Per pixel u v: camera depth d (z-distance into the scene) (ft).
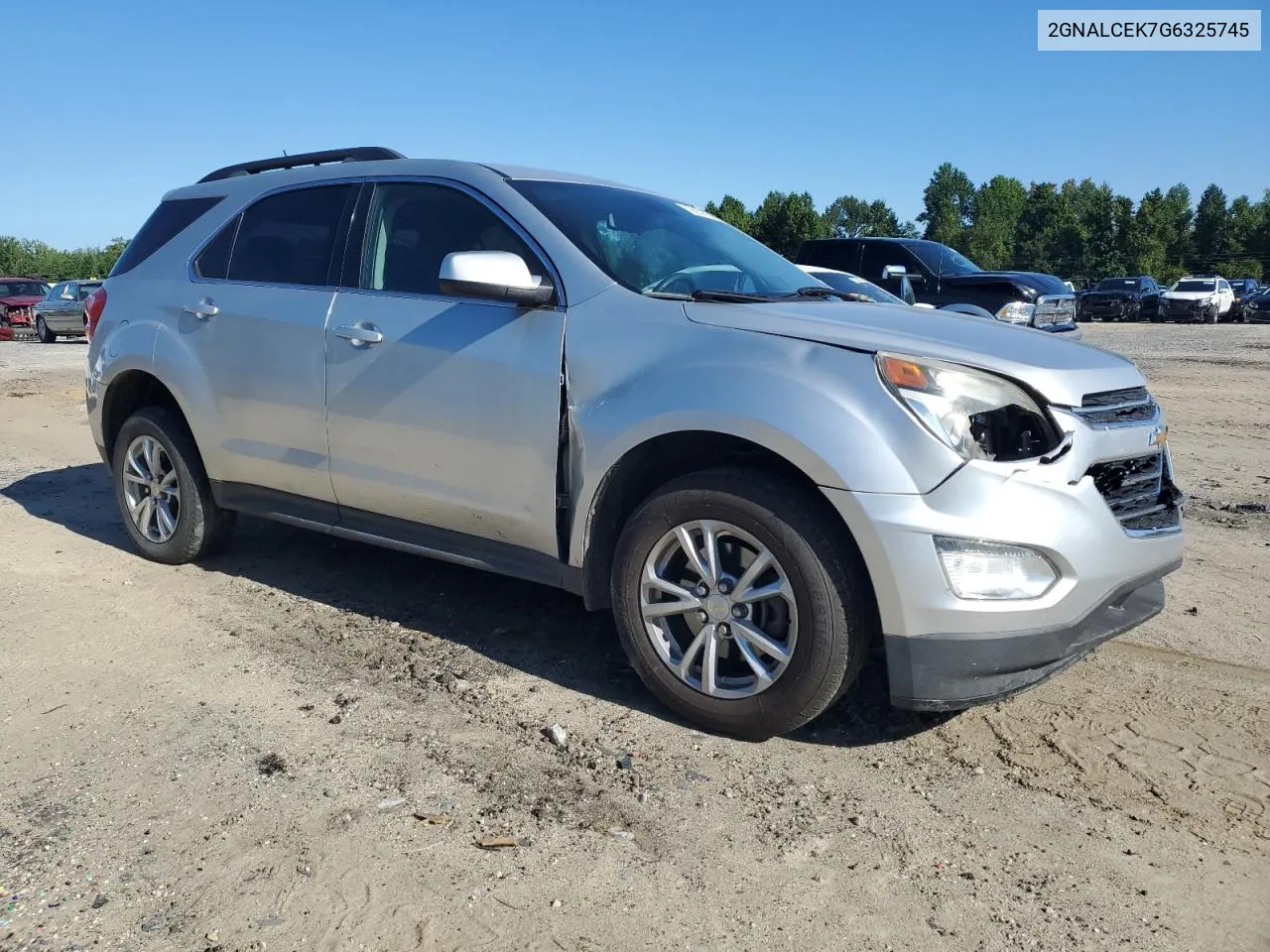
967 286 39.81
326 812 8.87
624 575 10.78
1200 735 10.48
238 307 14.35
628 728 10.60
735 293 11.86
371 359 12.67
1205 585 15.44
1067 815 9.02
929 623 9.16
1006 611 9.11
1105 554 9.51
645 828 8.72
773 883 8.00
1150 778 9.64
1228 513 20.22
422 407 12.19
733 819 8.89
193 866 8.09
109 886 7.83
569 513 11.23
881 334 9.98
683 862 8.25
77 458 26.27
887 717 10.94
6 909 7.53
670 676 10.61
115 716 10.75
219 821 8.73
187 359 14.93
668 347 10.55
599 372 10.84
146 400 16.72
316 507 13.93
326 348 13.17
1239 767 9.84
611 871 8.11
